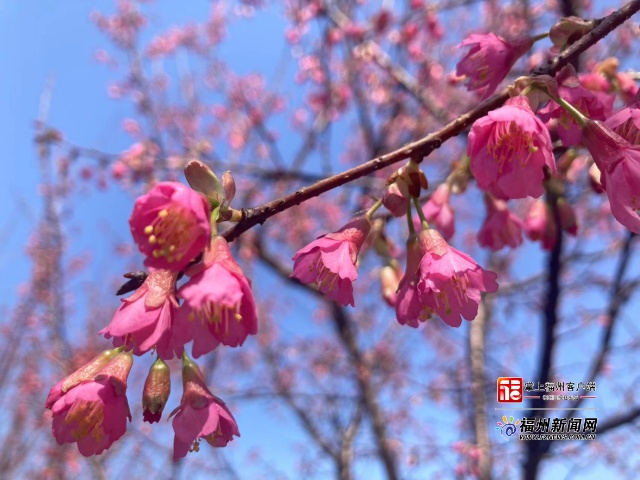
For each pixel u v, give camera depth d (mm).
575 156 2641
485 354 5742
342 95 7074
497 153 1441
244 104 7391
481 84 1932
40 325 7418
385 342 8680
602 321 6012
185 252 1239
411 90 5984
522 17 6020
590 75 1995
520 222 2754
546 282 4035
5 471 7133
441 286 1529
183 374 1505
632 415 3934
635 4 1600
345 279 1573
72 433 1398
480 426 5328
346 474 7652
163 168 6145
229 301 1196
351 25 6512
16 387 7629
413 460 6297
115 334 1243
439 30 6594
